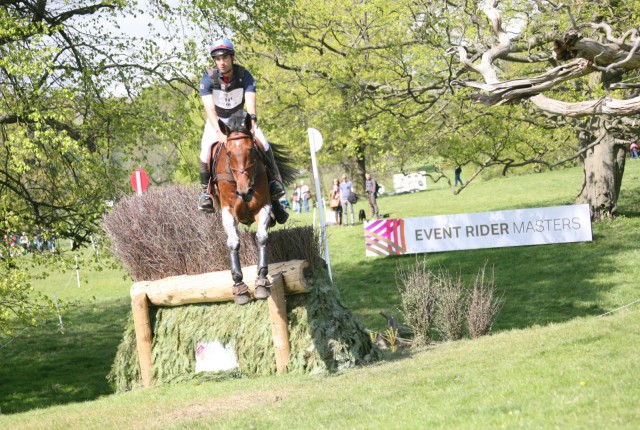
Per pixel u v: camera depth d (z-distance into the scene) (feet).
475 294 42.29
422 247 81.51
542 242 77.92
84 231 53.21
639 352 25.07
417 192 176.04
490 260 76.74
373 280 74.84
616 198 86.43
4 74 47.98
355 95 83.76
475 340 37.37
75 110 52.60
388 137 85.10
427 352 35.88
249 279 34.17
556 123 78.48
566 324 35.86
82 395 45.55
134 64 57.06
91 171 48.52
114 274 108.17
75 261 48.49
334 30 91.66
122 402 32.17
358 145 87.56
